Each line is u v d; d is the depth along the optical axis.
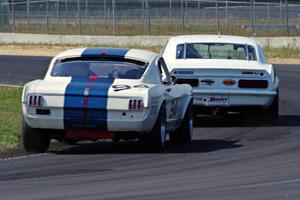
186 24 136.25
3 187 24.02
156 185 24.22
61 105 30.20
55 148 33.75
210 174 26.36
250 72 40.03
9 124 39.31
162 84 33.16
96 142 36.06
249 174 26.31
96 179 25.39
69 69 32.38
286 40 109.25
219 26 131.50
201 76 40.00
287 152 31.92
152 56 33.66
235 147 33.75
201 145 34.59
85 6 156.00
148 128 30.72
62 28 140.38
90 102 30.05
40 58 92.81
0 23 141.88
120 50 33.69
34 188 23.80
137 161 29.48
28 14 141.50
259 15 152.38
